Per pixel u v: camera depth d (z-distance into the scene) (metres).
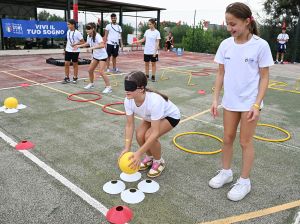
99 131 4.82
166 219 2.72
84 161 3.78
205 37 23.03
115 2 18.16
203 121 5.61
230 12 2.62
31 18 19.64
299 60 17.88
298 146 4.56
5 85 7.93
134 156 2.96
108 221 2.66
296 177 3.60
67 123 5.15
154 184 3.22
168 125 3.28
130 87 2.84
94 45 7.29
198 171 3.64
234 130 3.07
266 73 2.77
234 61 2.82
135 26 21.86
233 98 2.89
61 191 3.10
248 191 3.15
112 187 3.13
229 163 3.29
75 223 2.63
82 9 22.30
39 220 2.66
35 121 5.18
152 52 8.98
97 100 6.72
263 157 4.12
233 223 2.71
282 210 2.93
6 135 4.52
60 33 15.98
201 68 12.91
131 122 3.22
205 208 2.91
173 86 8.65
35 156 3.87
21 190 3.09
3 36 14.22
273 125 5.58
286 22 19.12
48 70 10.73
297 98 7.80
